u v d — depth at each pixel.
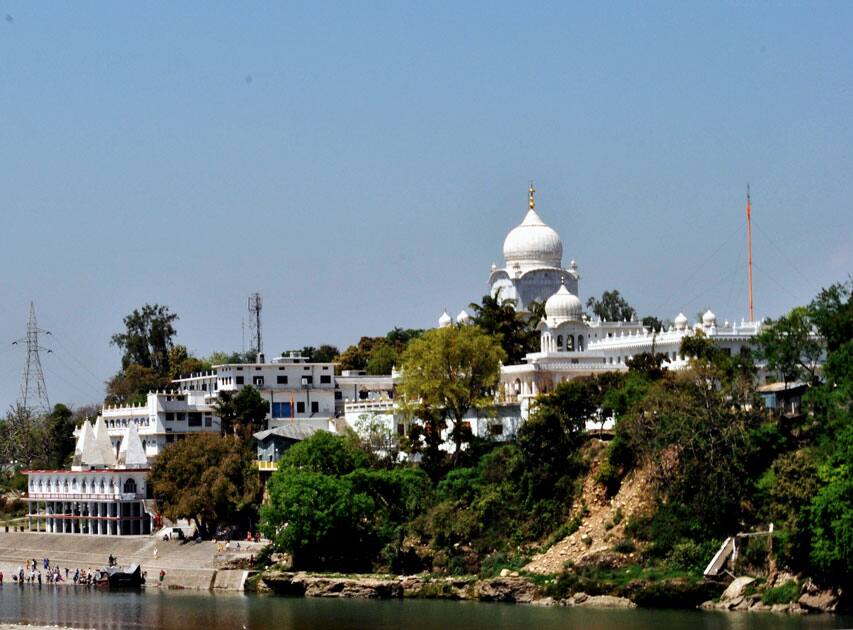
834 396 179.38
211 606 191.50
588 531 191.38
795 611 165.38
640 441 190.25
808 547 167.75
